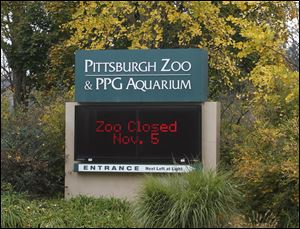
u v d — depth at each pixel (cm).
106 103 1155
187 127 1116
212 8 1170
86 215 1016
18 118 1286
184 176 935
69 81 1853
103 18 1339
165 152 1120
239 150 1103
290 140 977
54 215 1004
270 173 927
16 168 1184
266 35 926
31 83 2214
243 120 1385
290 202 911
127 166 1134
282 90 980
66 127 1186
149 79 1139
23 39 2120
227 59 1437
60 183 1240
